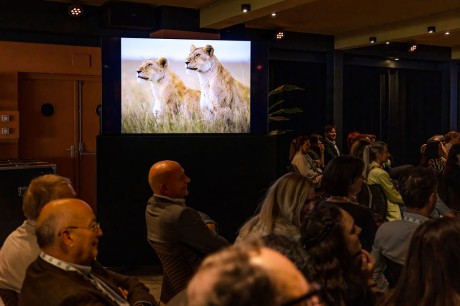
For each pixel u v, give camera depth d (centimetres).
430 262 167
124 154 567
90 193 865
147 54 605
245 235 261
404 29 951
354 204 309
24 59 804
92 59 845
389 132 1227
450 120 1265
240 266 66
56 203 202
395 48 1169
